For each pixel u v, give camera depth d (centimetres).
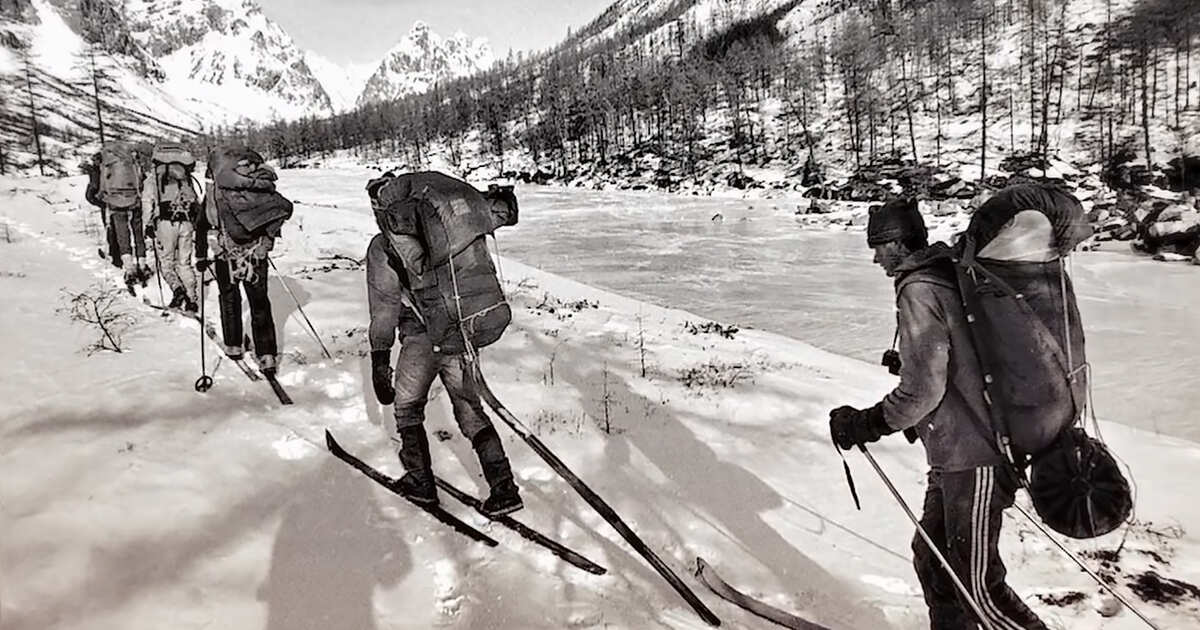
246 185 582
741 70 9325
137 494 400
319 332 791
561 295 1288
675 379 698
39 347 672
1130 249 2481
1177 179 4709
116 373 605
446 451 489
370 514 400
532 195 6300
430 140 13250
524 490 441
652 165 7806
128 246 984
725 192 5694
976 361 257
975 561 273
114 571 336
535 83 15775
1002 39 8800
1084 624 330
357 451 484
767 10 17588
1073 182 4888
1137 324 1462
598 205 5100
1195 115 5803
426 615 321
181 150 834
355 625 311
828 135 7381
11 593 313
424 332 391
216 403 549
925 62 8956
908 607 341
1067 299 255
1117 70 6831
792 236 3250
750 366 789
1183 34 6631
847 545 396
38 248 1286
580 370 711
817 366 873
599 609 328
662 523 409
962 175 5372
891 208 267
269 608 319
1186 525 420
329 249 1490
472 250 380
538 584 346
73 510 378
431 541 378
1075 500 240
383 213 372
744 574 366
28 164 8069
